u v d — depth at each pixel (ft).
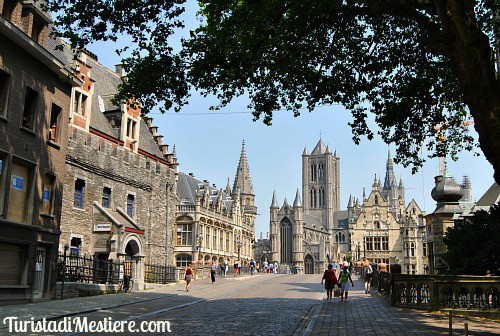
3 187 71.72
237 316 63.00
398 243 369.50
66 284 89.66
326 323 55.93
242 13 53.21
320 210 630.33
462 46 41.70
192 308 73.41
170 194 157.69
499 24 62.80
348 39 63.05
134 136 145.18
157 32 55.26
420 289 70.28
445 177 138.72
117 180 127.75
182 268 165.68
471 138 74.84
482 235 92.43
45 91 84.12
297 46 56.70
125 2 51.42
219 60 58.13
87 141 117.70
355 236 378.32
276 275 207.31
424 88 67.56
